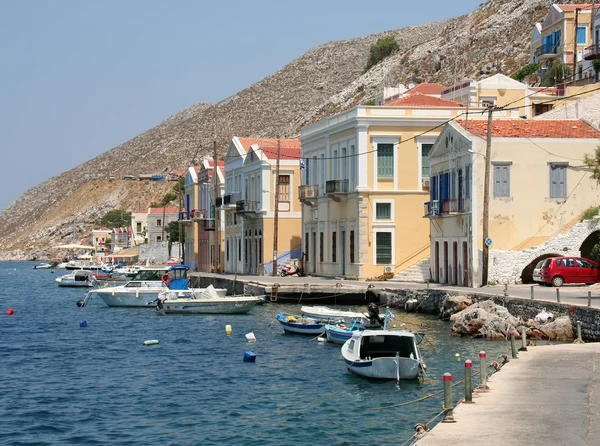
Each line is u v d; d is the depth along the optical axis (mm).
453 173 60625
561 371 27453
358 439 25094
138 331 53438
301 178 88438
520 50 172500
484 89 86438
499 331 42875
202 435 26141
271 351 43188
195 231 122500
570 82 93312
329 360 39719
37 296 95188
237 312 62781
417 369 33406
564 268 54188
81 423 28094
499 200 56625
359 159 72250
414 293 56031
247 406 30016
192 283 92750
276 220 82438
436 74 193875
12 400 31766
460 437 19203
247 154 96000
